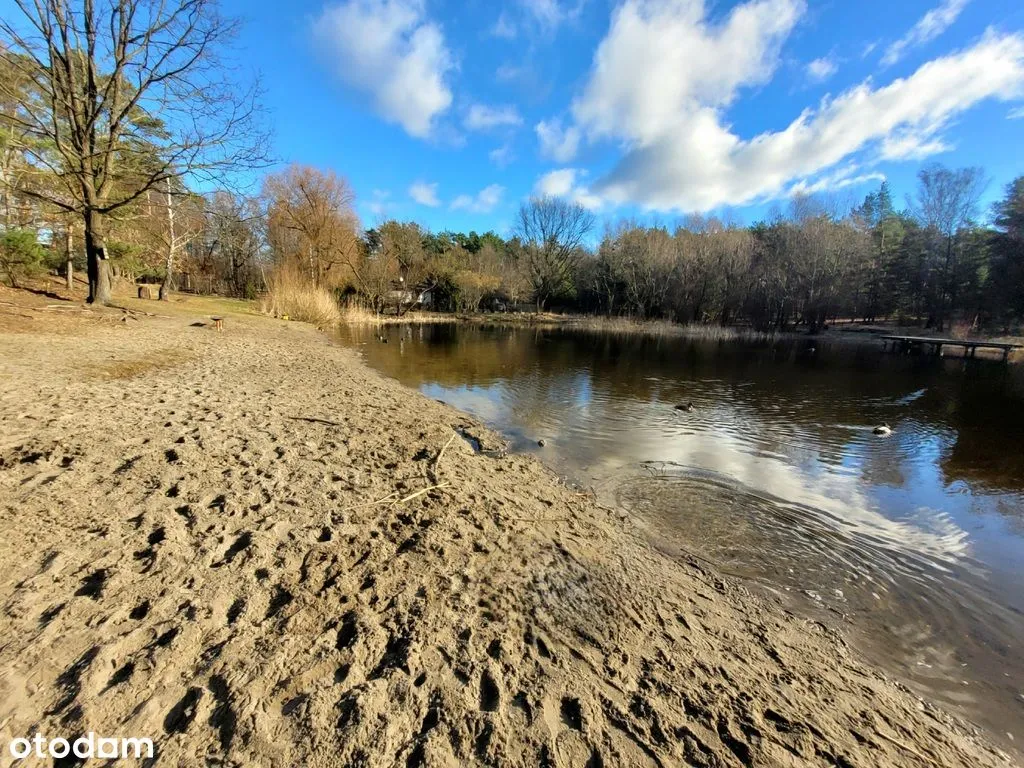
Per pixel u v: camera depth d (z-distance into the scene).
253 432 6.17
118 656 2.36
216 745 1.96
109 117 14.86
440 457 6.22
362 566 3.46
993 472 7.65
